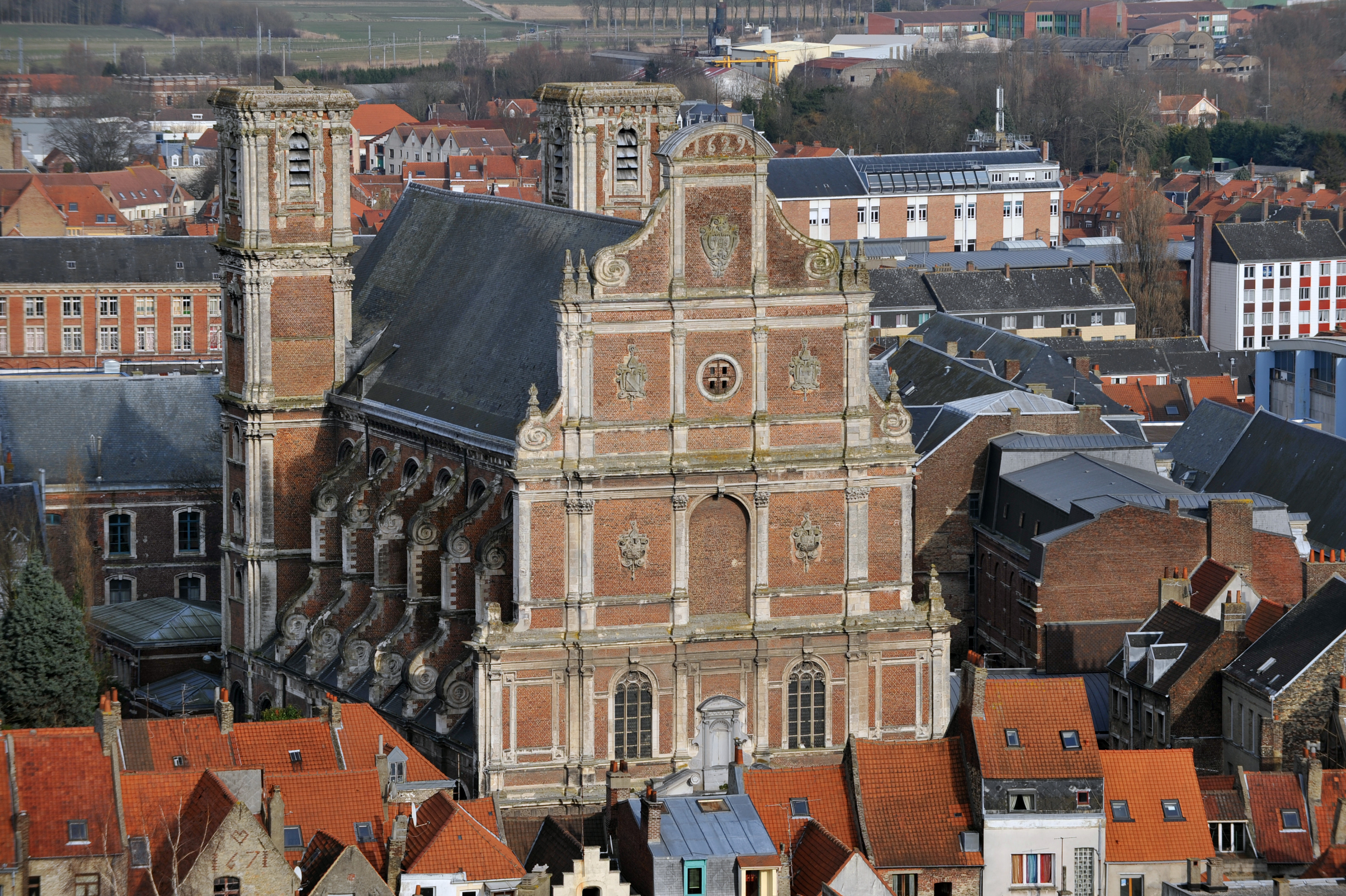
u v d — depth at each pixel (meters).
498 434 167.75
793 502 164.38
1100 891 145.12
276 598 195.62
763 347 162.50
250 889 127.44
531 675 160.50
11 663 169.25
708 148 159.88
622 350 160.00
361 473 191.00
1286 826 148.50
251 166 191.50
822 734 166.88
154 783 134.88
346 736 154.62
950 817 145.12
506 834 148.12
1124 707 185.50
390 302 198.75
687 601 162.75
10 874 127.38
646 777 162.38
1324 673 165.25
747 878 131.25
